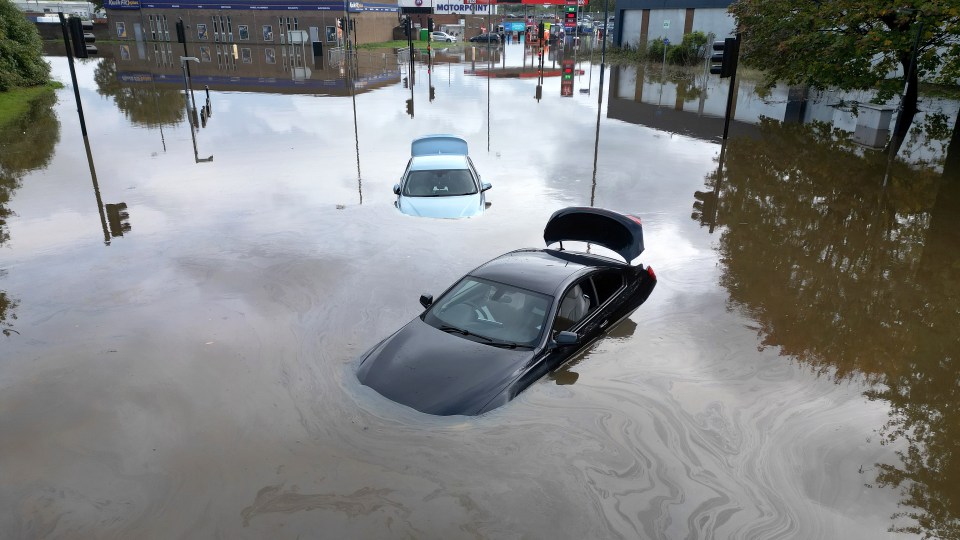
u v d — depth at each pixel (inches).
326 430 192.4
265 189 477.1
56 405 208.1
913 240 379.2
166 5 2027.6
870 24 701.9
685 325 268.2
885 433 196.9
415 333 232.8
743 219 413.7
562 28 2320.4
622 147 633.0
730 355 243.8
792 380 227.3
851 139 682.8
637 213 424.2
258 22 1971.0
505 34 2386.8
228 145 637.3
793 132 719.7
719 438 192.1
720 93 1048.8
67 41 621.6
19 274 319.9
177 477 173.5
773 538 153.3
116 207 433.4
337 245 360.5
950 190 483.2
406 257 341.4
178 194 464.4
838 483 173.8
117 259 340.8
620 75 1301.7
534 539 151.6
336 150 615.5
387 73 1359.5
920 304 293.7
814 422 201.9
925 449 189.5
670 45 1551.4
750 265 338.6
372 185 487.5
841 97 943.0
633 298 280.1
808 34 749.3
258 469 175.9
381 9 2263.8
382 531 153.6
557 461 178.9
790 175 526.6
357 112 838.5
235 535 153.0
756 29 844.0
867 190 482.9
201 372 228.4
